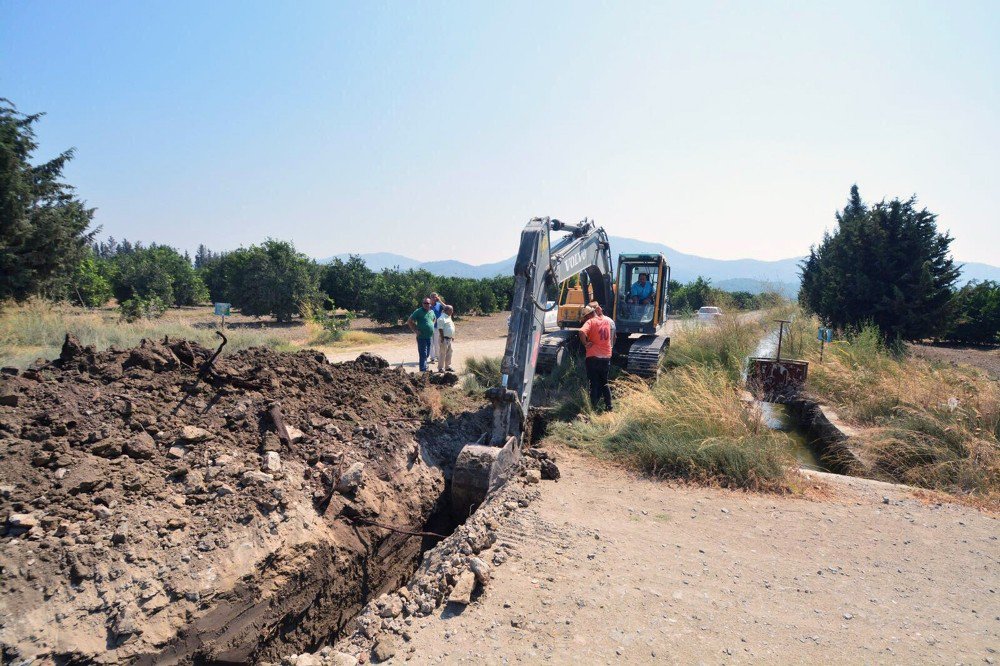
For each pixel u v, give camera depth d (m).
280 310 23.06
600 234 9.95
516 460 5.81
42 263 14.32
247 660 3.06
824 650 3.08
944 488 6.02
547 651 2.99
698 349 11.83
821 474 6.30
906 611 3.53
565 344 9.98
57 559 2.77
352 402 5.88
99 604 2.69
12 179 13.57
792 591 3.76
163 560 3.04
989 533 4.84
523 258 6.20
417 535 4.79
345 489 4.34
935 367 10.28
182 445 3.93
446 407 7.21
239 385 5.00
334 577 3.79
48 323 11.34
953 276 14.73
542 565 3.97
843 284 15.78
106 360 4.55
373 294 23.09
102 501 3.19
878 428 7.33
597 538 4.46
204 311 30.28
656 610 3.44
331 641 3.74
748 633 3.23
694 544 4.46
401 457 5.30
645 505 5.27
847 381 9.28
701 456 6.18
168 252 35.62
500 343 18.34
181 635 2.80
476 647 3.02
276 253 22.78
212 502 3.54
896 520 5.09
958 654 3.06
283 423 4.62
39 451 3.29
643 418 7.16
